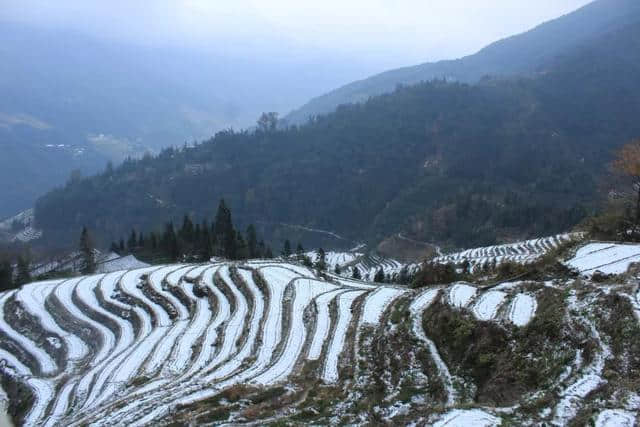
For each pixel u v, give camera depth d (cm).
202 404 2395
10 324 4953
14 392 3650
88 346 4391
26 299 5328
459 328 2580
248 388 2556
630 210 4791
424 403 2180
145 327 4381
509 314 2550
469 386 2227
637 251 3356
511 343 2330
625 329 2036
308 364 2938
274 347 3344
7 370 4128
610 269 3045
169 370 3269
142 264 8300
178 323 4338
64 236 19950
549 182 18750
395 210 18975
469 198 16800
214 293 4862
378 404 2225
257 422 2148
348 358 2933
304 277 5097
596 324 2195
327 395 2456
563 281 3067
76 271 8512
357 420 2119
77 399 3156
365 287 4853
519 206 15500
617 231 4338
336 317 3691
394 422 2000
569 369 1961
